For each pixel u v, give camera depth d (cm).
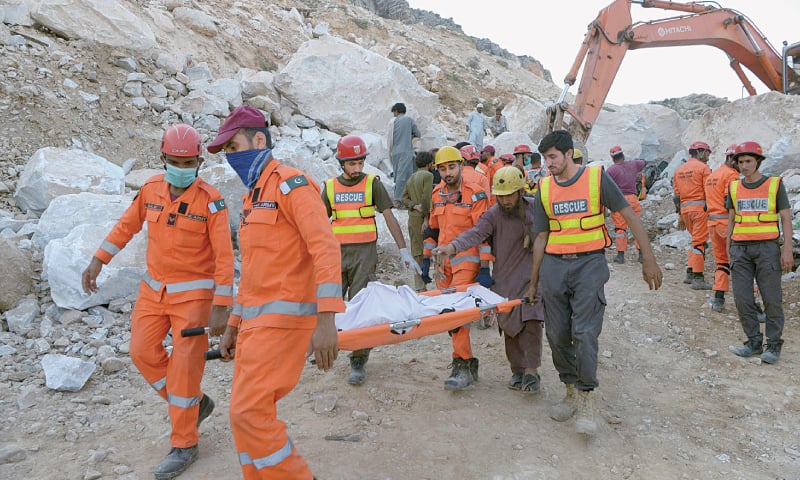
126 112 1095
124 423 436
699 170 859
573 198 426
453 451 407
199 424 429
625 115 1916
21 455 380
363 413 457
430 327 415
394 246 944
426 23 4859
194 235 377
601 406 499
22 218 755
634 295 837
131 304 609
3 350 513
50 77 1042
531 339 491
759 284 603
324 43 1452
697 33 1560
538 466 395
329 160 1195
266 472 286
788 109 1405
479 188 541
